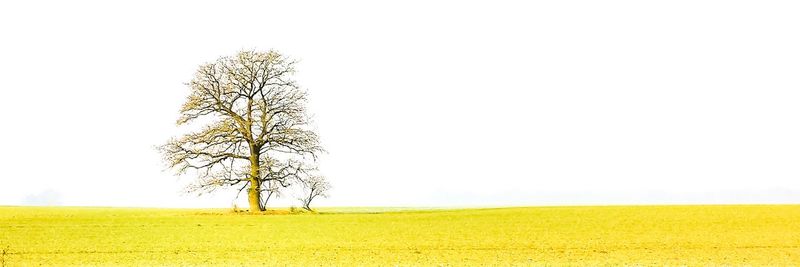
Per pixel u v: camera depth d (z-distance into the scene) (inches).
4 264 898.7
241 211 1957.4
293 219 1691.7
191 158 1914.4
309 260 944.3
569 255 999.6
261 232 1342.3
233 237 1242.6
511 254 1013.8
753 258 969.5
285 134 1950.1
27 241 1159.6
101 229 1386.6
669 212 1856.5
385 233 1336.1
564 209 2081.7
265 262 924.0
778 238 1224.8
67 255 987.9
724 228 1411.2
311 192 1977.1
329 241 1184.2
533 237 1258.0
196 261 932.0
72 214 1894.7
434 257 978.7
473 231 1381.6
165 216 1797.5
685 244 1136.8
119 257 968.3
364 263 916.0
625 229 1407.5
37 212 1984.5
